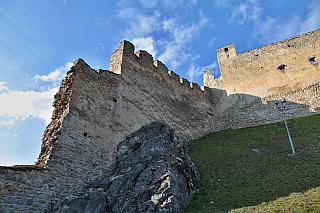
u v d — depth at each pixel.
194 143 20.92
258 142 18.38
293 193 10.05
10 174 8.76
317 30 24.78
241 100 26.53
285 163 13.35
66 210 9.26
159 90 20.58
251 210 9.38
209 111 27.27
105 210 10.11
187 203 10.81
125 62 17.75
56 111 12.35
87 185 11.35
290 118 22.47
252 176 12.72
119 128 14.68
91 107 13.55
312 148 14.40
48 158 10.36
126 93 16.48
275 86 25.02
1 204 8.12
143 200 10.21
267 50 27.16
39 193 9.30
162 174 11.20
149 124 17.11
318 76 23.02
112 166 13.03
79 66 13.79
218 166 14.88
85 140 12.34
